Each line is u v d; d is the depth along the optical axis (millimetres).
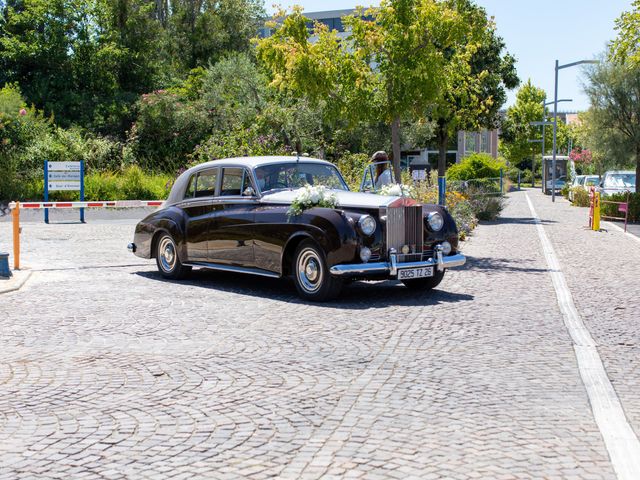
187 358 6344
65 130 33125
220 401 5105
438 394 5219
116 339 7098
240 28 57000
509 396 5160
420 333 7277
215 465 3951
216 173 10641
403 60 15344
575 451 4090
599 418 4656
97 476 3828
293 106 29781
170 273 11227
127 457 4086
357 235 8867
